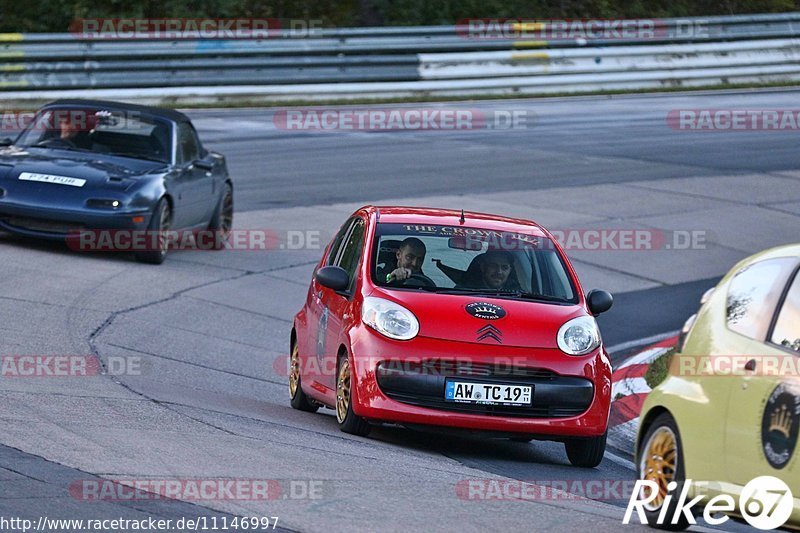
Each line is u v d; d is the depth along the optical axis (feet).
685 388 71.15
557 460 100.73
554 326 94.58
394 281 98.12
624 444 113.91
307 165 258.37
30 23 378.12
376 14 414.00
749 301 69.87
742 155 299.79
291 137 288.92
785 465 61.11
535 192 246.27
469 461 92.27
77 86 303.48
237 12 391.65
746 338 67.87
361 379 92.43
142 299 149.18
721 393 67.21
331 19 408.87
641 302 184.65
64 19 379.76
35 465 71.87
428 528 65.00
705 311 73.92
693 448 68.49
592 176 265.75
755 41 396.78
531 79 360.89
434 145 290.76
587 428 92.68
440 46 351.05
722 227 233.35
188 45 317.63
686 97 368.27
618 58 373.40
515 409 91.91
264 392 118.21
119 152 173.88
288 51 329.31
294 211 217.56
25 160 165.99
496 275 99.66
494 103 347.56
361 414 92.32
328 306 102.89
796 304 65.57
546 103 353.10
